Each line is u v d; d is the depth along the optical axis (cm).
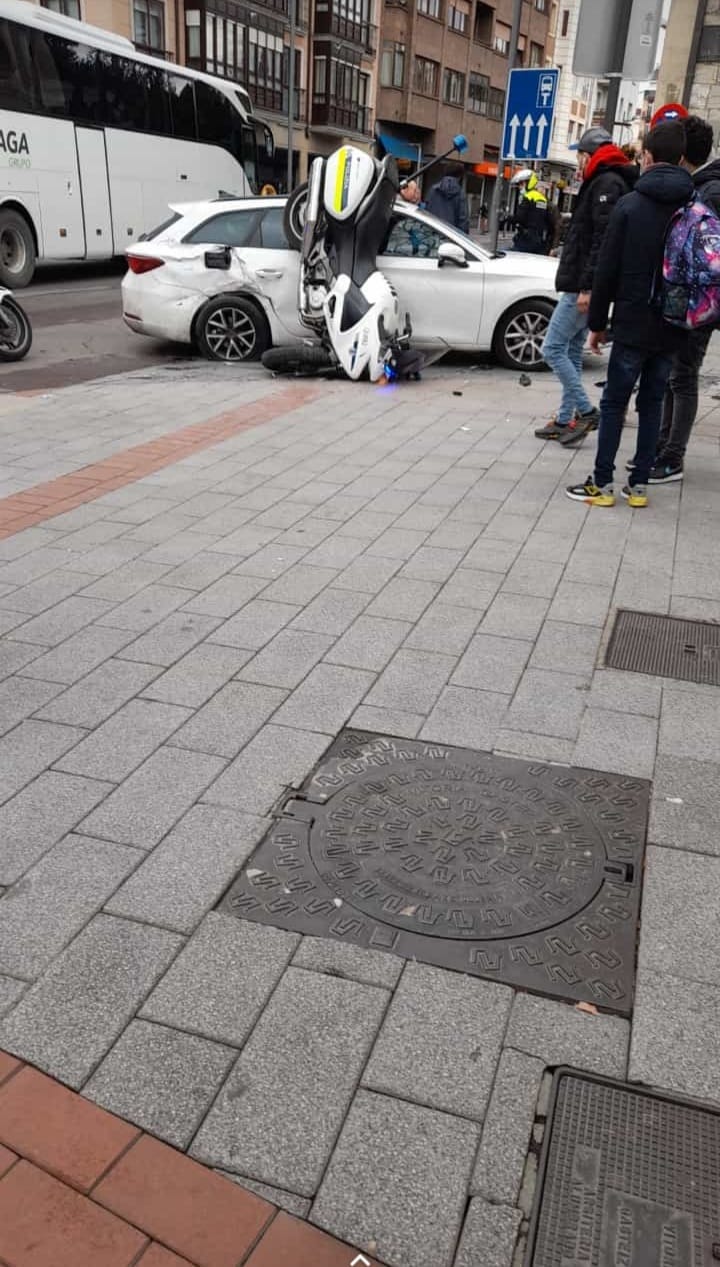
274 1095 202
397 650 392
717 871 268
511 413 832
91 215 1906
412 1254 173
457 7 5109
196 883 261
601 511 568
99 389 925
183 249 1045
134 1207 180
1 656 383
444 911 252
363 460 676
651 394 542
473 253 1016
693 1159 190
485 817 289
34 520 541
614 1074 207
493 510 568
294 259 1033
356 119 4744
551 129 1295
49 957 236
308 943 241
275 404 856
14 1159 188
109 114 1909
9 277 1750
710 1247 175
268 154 2467
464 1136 194
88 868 266
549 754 322
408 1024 219
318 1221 178
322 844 277
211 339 1074
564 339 688
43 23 1736
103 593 443
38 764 312
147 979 230
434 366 1073
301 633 405
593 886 262
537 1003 225
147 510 561
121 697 354
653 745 328
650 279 504
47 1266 170
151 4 3606
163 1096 201
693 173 579
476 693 359
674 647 398
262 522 543
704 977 233
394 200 987
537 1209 180
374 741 328
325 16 4350
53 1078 205
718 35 1897
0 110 1672
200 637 401
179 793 299
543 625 417
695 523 550
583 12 733
